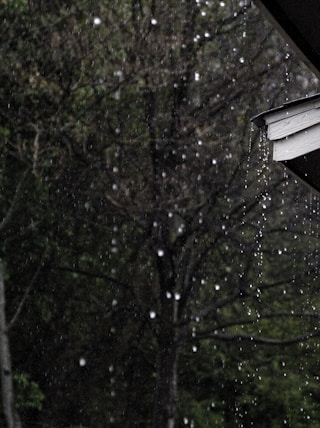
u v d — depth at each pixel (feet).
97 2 65.82
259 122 16.71
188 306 76.59
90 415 80.28
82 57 64.95
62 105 63.57
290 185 68.95
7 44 64.64
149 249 68.18
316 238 75.72
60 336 78.38
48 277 76.74
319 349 80.02
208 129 63.77
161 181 65.57
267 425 82.74
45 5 66.23
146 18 64.85
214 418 82.74
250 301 78.79
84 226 71.97
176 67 65.31
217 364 82.94
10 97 65.16
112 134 68.23
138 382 80.74
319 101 16.12
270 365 81.51
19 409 74.74
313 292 77.20
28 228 68.44
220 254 73.46
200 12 65.72
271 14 13.24
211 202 66.49
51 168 68.90
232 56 67.62
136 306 73.72
